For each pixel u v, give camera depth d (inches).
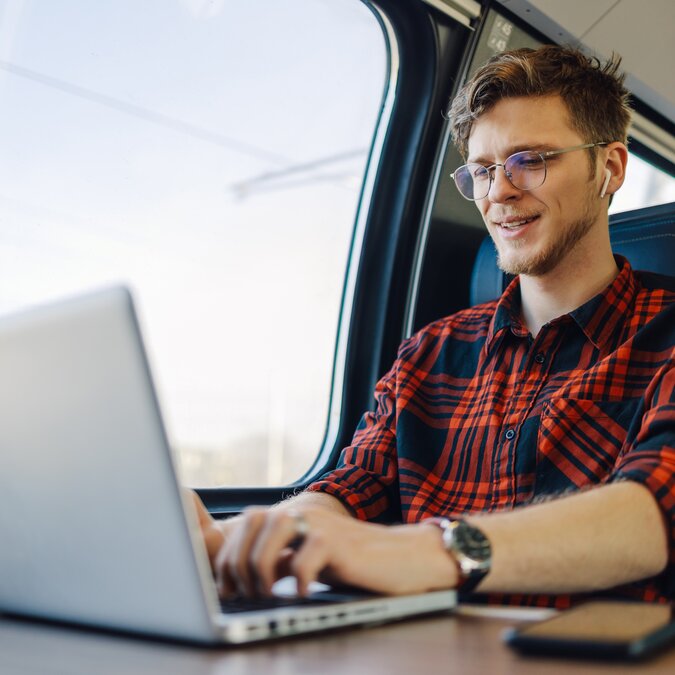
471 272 89.7
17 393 27.6
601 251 63.6
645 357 57.3
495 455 59.7
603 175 64.2
